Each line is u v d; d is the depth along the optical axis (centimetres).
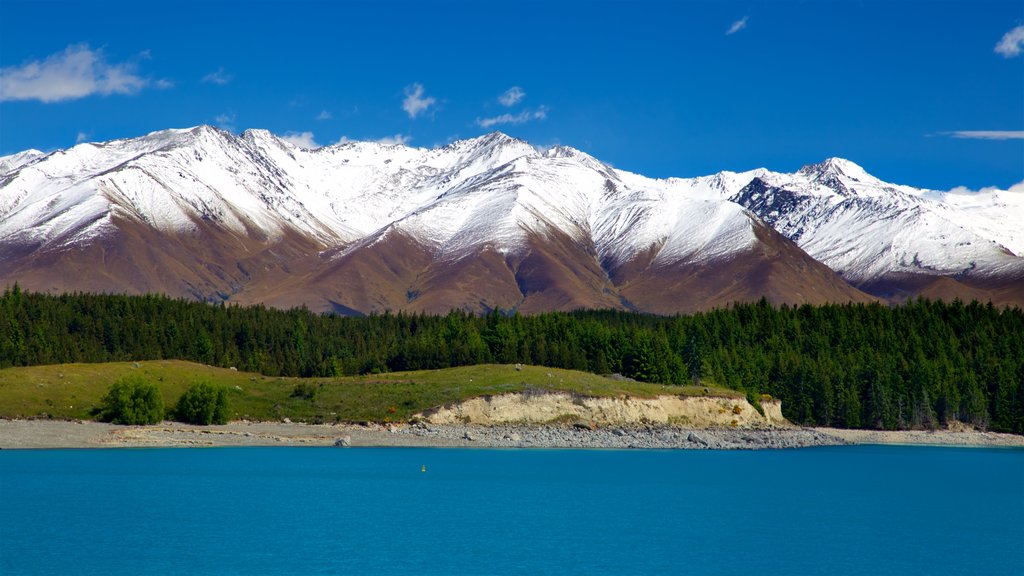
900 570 8969
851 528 10894
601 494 13000
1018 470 16812
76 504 11325
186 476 13738
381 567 8769
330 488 12975
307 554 9175
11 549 9119
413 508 11656
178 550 9212
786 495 13200
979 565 9169
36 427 16538
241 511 11169
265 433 17425
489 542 9875
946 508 12300
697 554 9494
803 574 8806
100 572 8388
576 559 9225
